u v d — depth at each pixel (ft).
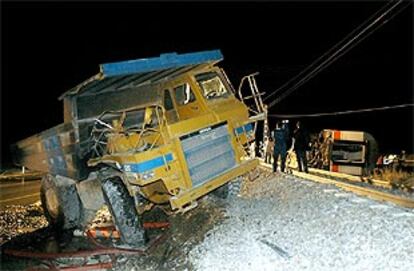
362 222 24.48
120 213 28.73
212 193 34.88
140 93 33.42
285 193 33.53
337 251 21.81
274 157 43.96
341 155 60.64
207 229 29.32
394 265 19.51
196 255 25.75
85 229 35.86
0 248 34.12
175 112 32.27
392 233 22.40
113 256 28.94
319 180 42.91
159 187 29.04
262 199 33.01
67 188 35.94
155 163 26.37
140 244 29.09
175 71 30.63
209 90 31.68
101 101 32.50
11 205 51.90
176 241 28.73
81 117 31.76
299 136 48.65
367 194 37.86
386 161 58.80
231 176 28.94
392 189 42.42
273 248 23.71
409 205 33.06
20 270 29.12
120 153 28.50
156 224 32.37
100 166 30.81
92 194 33.53
